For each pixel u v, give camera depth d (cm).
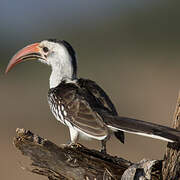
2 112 1931
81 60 2611
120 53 2722
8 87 2211
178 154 767
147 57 2553
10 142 1656
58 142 1648
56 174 815
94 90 904
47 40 986
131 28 3275
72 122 866
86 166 812
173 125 789
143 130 779
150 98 1958
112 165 814
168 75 2198
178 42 3002
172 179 772
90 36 3259
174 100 1925
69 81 948
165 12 3309
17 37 3231
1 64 2933
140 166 785
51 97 920
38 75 2386
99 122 841
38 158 811
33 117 1877
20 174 1442
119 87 2108
